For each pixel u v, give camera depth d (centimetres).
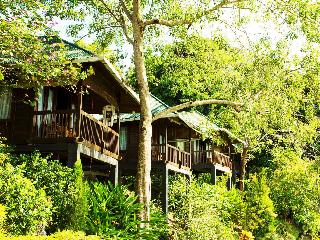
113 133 1831
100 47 1973
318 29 1570
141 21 1680
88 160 1953
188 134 2848
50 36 1277
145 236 1420
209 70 2053
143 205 1555
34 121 1535
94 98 1941
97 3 1783
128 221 1429
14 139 1529
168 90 3831
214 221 2038
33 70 1186
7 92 1569
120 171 2492
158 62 2044
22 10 1141
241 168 3159
